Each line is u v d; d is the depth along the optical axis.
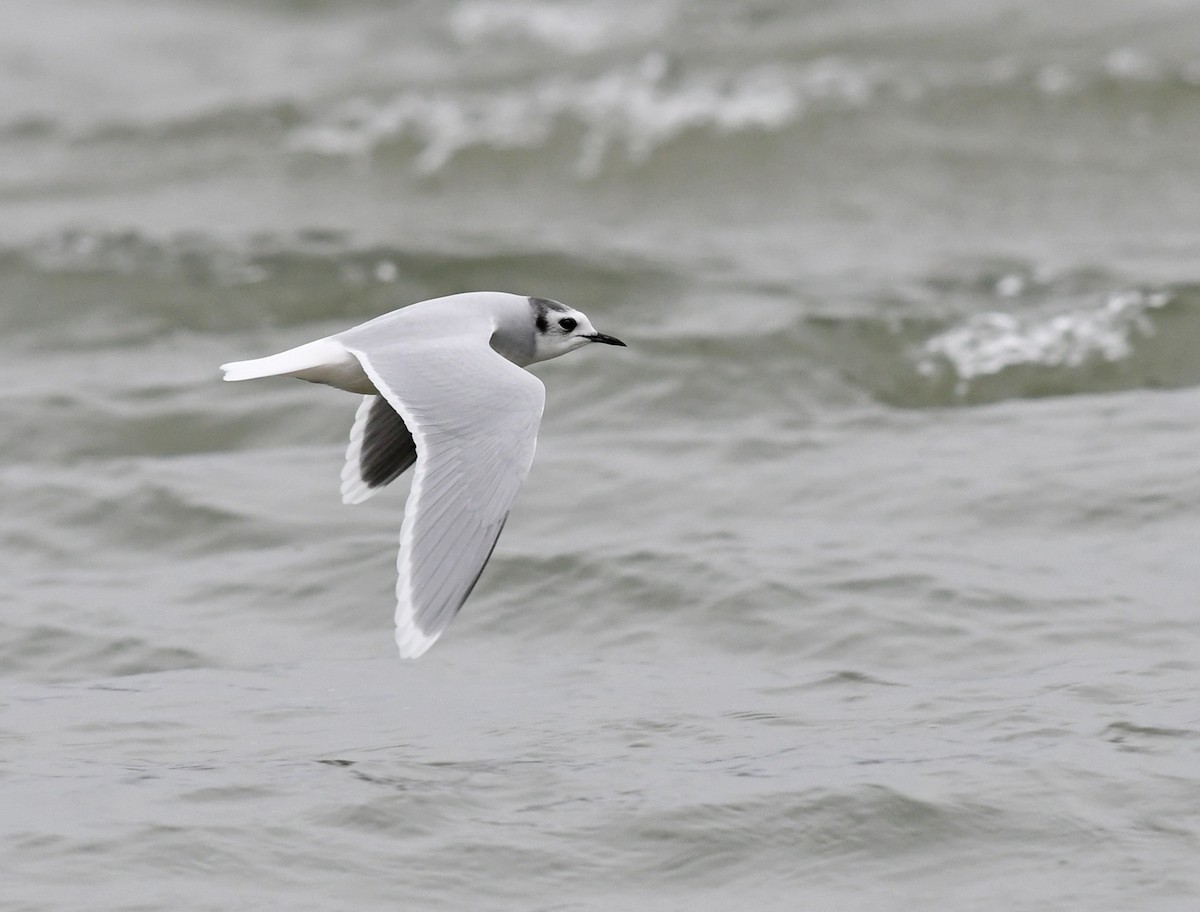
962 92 28.27
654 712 10.65
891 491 14.34
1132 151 26.55
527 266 21.69
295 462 15.84
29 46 36.94
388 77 33.19
